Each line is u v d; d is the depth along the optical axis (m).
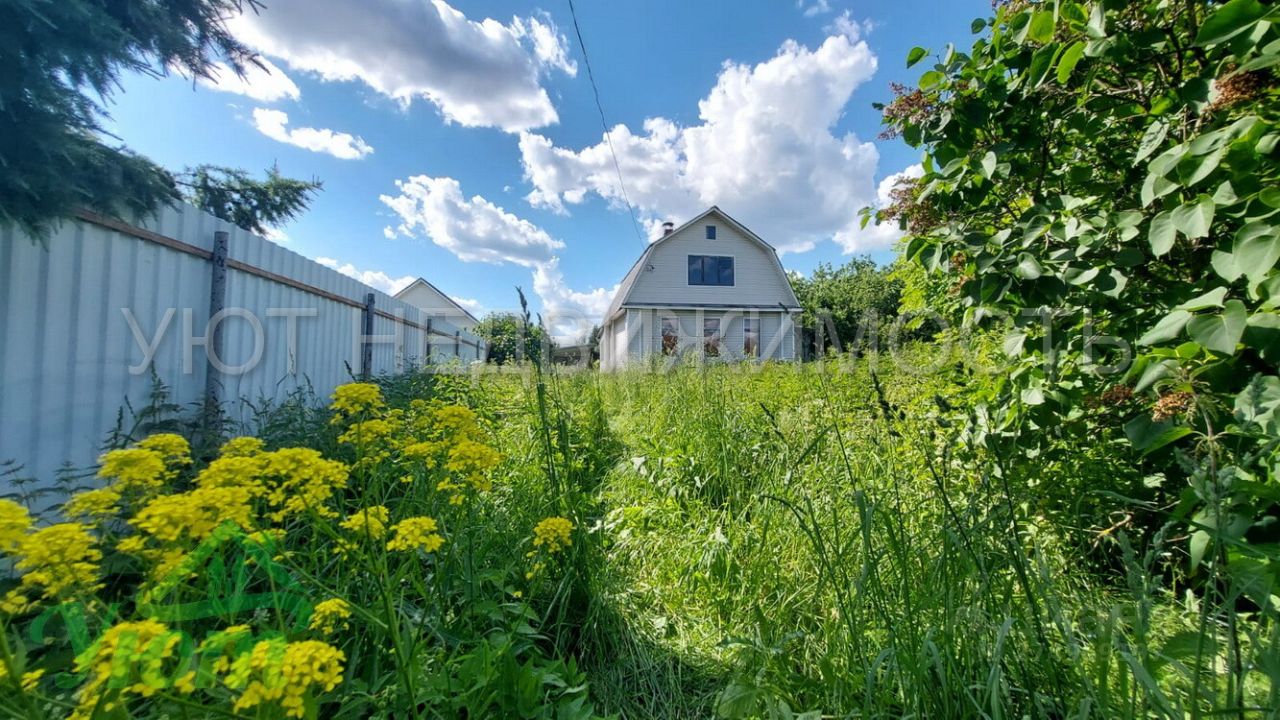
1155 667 1.00
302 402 3.83
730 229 17.47
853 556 1.75
